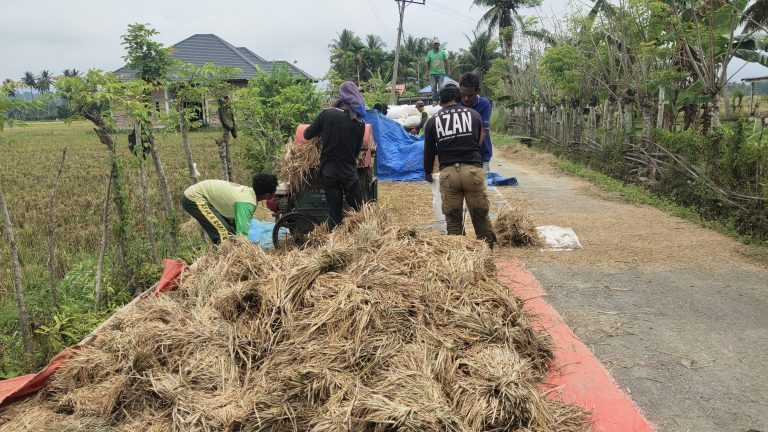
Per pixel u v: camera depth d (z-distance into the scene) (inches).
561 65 636.7
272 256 186.2
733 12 429.1
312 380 119.6
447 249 183.0
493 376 120.7
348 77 1904.5
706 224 318.0
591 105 689.6
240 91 473.7
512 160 732.0
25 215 409.7
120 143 753.6
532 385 129.9
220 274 175.6
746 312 191.2
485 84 1604.3
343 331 134.8
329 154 243.0
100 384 133.1
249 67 1676.9
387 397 112.4
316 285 151.9
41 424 124.3
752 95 1202.0
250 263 177.2
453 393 119.1
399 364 124.6
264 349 136.9
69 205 456.8
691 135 393.1
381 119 501.0
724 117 1080.8
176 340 138.8
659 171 420.5
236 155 631.2
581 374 148.9
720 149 347.6
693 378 148.6
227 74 299.1
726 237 292.8
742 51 502.9
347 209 259.1
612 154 531.8
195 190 225.1
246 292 152.8
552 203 397.4
